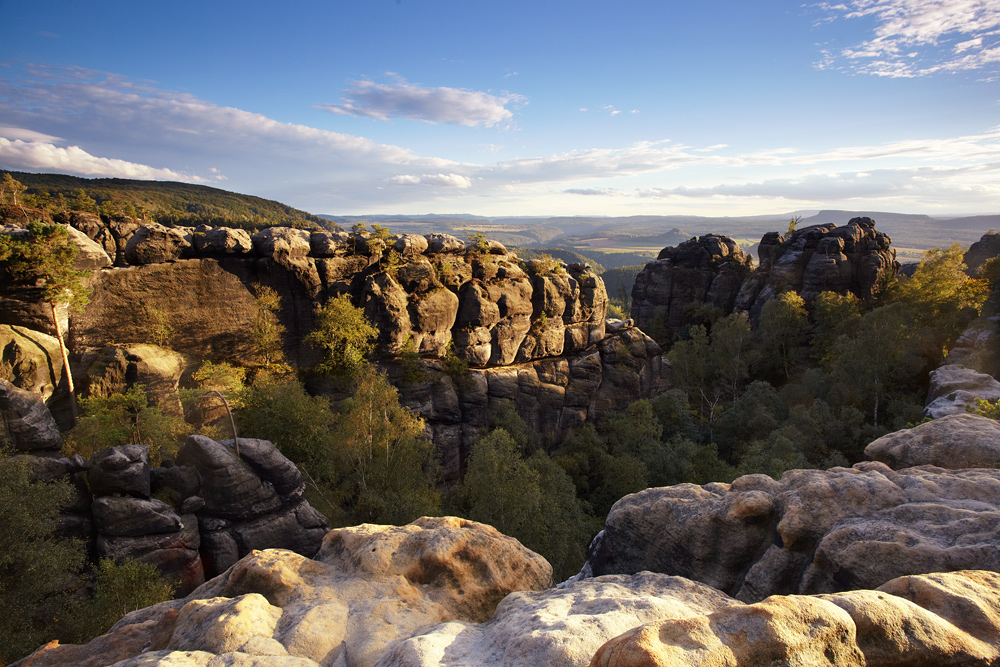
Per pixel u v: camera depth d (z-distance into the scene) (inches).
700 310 4667.8
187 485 1408.7
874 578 416.8
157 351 1958.7
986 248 5551.2
